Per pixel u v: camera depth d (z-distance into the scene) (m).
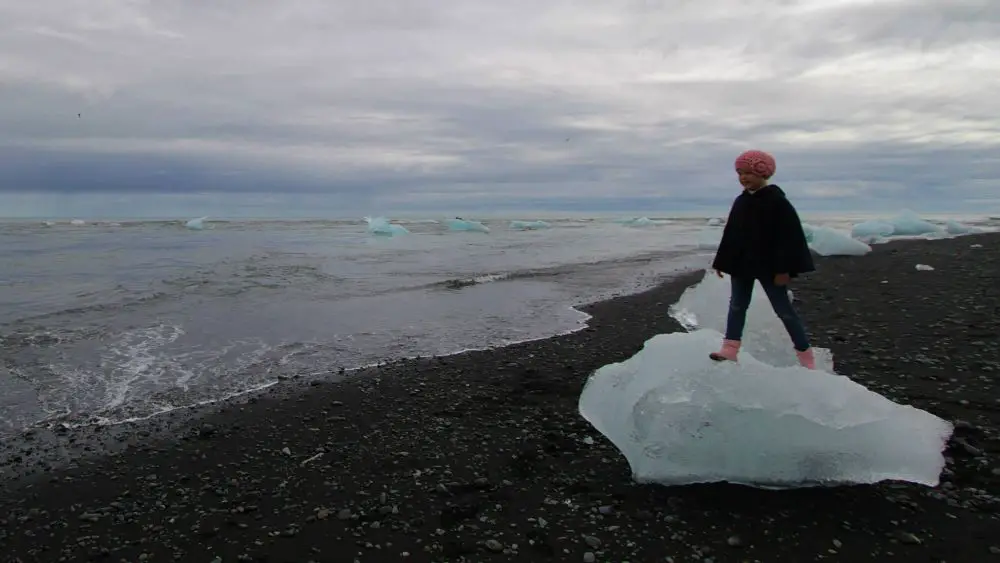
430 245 24.09
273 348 7.09
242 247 21.75
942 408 4.26
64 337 7.32
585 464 3.86
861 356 5.75
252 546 3.03
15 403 5.17
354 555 2.93
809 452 3.24
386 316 9.03
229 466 4.02
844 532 2.90
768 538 2.90
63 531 3.23
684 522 3.09
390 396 5.43
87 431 4.64
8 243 22.47
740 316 4.34
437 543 3.01
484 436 4.40
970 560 2.62
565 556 2.87
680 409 3.41
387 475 3.81
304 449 4.28
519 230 41.44
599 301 10.46
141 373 6.04
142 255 17.88
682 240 28.50
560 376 5.93
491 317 9.03
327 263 16.03
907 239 21.16
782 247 4.20
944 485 3.24
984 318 7.02
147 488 3.72
